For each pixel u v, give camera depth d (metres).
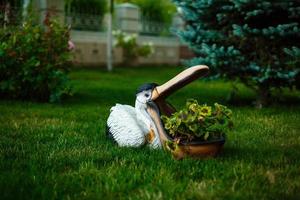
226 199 1.91
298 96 5.05
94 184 2.06
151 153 2.49
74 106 4.12
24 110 3.83
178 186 2.02
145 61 10.04
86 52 8.78
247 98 4.93
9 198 1.88
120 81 6.29
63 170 2.26
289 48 4.07
